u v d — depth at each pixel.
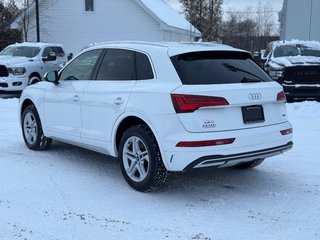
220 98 4.97
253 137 5.16
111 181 5.92
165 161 5.08
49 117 6.96
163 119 5.04
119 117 5.58
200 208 5.02
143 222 4.60
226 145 4.96
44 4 29.83
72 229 4.39
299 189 5.67
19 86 16.16
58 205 5.04
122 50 5.95
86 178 6.03
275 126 5.48
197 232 4.36
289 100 13.09
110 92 5.77
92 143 6.12
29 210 4.87
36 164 6.64
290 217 4.77
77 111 6.32
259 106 5.35
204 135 4.89
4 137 8.55
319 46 14.66
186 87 4.99
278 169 6.54
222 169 6.57
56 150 7.52
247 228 4.48
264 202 5.22
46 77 6.69
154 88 5.21
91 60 6.42
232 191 5.61
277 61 13.21
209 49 5.49
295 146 7.88
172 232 4.36
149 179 5.30
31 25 30.11
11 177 6.00
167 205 5.10
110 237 4.22
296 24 24.36
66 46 30.06
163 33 29.33
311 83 12.62
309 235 4.32
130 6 28.88
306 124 10.09
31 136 7.52
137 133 5.36
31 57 17.20
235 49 5.75
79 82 6.44
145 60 5.57
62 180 5.92
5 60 16.27
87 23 29.59
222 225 4.55
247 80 5.42
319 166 6.66
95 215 4.77
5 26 34.00
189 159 4.89
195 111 4.90
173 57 5.28
